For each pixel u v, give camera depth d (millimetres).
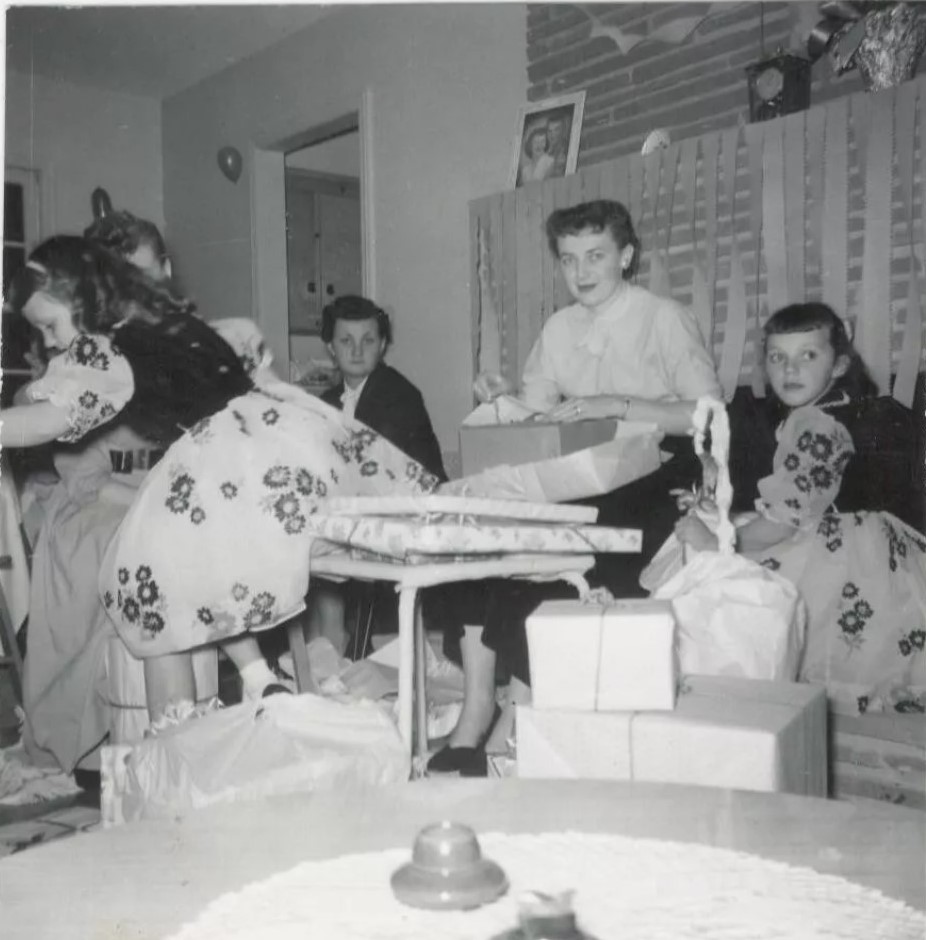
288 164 5094
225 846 964
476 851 828
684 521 2135
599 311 2717
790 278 2881
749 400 2441
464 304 3936
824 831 979
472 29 3859
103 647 2391
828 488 2193
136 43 4828
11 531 2650
